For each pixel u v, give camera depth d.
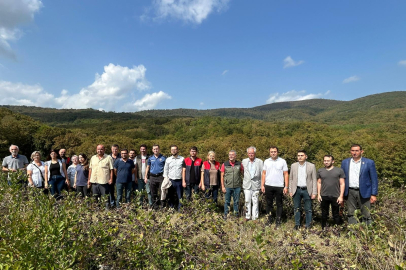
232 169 5.53
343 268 2.57
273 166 5.25
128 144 50.78
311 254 2.74
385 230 3.19
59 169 6.08
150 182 6.05
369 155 35.06
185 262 2.88
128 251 2.92
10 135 41.53
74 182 6.39
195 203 3.99
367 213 4.42
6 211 3.45
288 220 5.68
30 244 2.29
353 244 2.98
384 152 34.16
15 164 6.21
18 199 3.38
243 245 2.93
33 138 46.94
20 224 2.53
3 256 2.22
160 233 3.26
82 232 2.92
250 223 3.63
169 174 5.86
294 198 5.11
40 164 6.11
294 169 5.12
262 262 2.76
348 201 4.70
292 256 2.73
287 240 3.08
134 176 6.55
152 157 6.14
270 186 5.21
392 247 2.77
